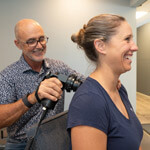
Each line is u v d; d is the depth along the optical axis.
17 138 1.02
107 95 0.58
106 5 1.93
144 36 4.58
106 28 0.58
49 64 1.15
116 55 0.59
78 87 0.62
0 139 1.71
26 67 1.05
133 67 2.01
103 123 0.52
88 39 0.63
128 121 0.60
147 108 3.29
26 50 1.01
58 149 0.62
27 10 1.89
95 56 0.64
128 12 1.94
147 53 4.48
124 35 0.58
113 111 0.57
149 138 1.46
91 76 0.64
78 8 1.92
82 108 0.51
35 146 0.56
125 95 0.80
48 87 0.60
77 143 0.50
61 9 1.91
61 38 1.95
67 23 1.93
